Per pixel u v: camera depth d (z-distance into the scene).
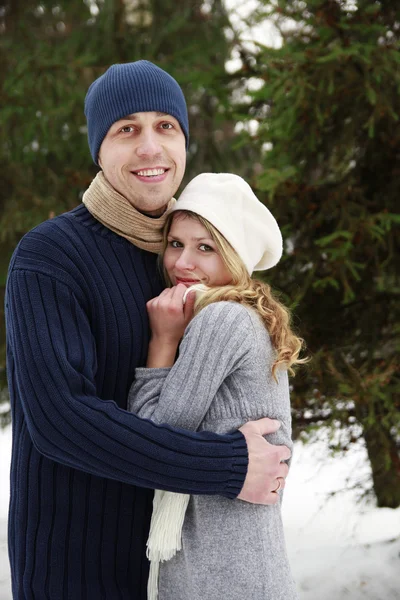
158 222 1.85
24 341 1.59
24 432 1.73
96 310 1.70
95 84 1.87
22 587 1.71
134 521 1.74
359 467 3.80
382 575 3.40
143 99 1.79
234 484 1.60
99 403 1.56
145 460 1.53
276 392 1.76
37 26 5.86
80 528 1.69
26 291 1.62
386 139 3.64
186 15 5.71
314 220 3.57
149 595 1.70
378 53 3.27
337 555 3.62
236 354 1.68
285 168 3.63
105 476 1.57
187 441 1.56
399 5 3.57
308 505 4.44
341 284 3.72
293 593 1.73
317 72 3.31
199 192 1.85
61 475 1.69
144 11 5.84
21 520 1.72
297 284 3.63
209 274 1.84
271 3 3.42
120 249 1.79
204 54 5.46
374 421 3.23
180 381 1.64
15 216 4.70
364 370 3.48
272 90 3.38
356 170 3.80
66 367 1.55
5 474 5.32
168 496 1.67
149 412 1.65
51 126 4.98
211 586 1.66
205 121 6.12
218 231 1.81
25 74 4.90
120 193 1.82
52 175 5.11
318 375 3.43
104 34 5.55
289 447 1.78
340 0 3.37
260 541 1.69
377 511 4.14
